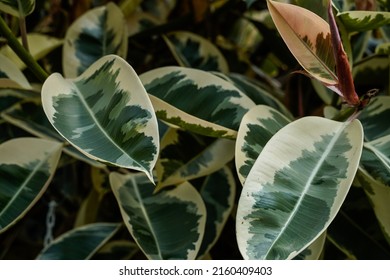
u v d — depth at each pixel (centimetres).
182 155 121
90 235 134
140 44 162
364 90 136
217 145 122
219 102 113
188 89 114
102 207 160
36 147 124
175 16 167
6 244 159
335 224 123
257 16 165
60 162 152
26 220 169
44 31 162
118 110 98
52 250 131
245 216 92
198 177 125
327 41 104
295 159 98
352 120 104
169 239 115
